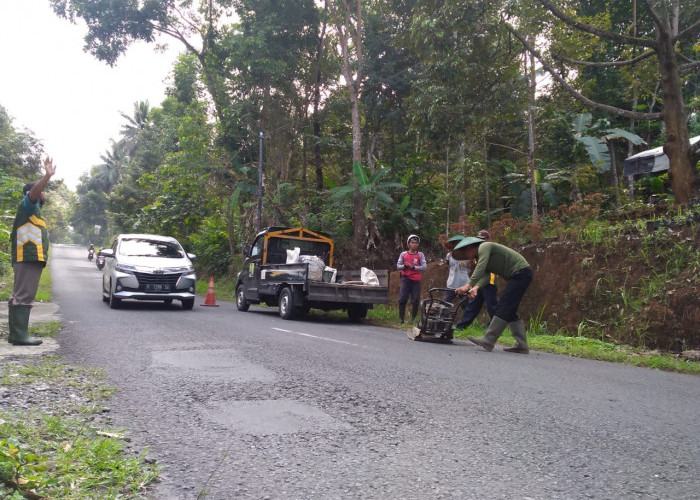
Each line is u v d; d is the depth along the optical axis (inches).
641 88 622.2
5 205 551.8
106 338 277.1
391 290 557.3
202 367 202.2
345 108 938.1
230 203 880.3
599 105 433.7
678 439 126.3
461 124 521.7
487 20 483.2
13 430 117.1
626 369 235.1
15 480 88.0
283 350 251.8
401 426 132.6
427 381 188.1
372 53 879.1
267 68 880.3
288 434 124.4
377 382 183.9
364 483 96.7
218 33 994.1
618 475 102.3
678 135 401.4
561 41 511.5
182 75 1010.1
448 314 316.8
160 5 949.2
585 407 155.9
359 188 695.7
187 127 960.3
